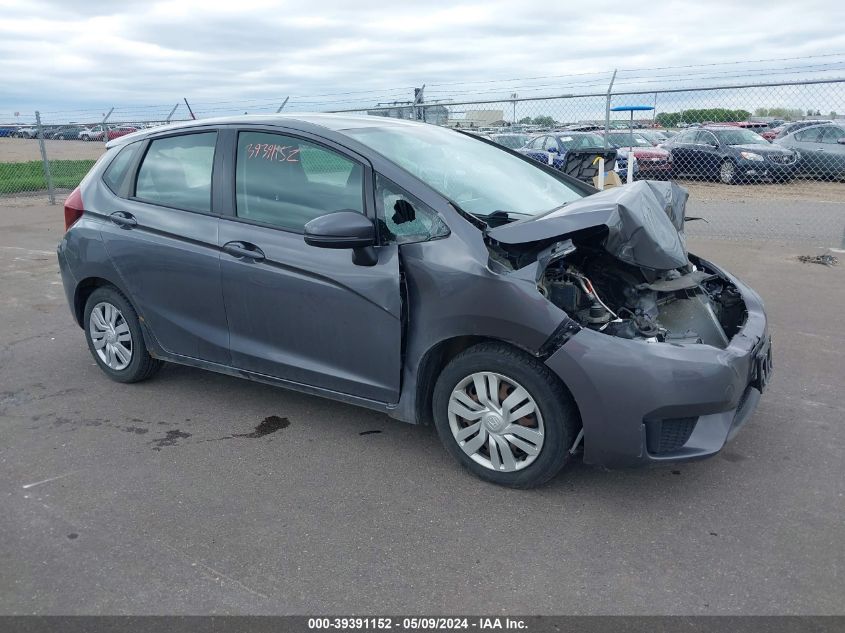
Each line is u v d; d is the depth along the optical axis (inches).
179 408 171.0
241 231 151.3
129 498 131.1
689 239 380.2
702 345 122.2
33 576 108.8
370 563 111.9
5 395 179.9
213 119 165.0
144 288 169.3
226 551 115.0
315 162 145.8
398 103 446.3
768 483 134.3
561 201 163.3
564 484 134.6
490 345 128.6
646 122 502.9
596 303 128.6
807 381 183.0
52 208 570.3
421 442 152.8
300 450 149.5
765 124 737.0
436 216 131.8
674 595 103.5
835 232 397.1
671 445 122.3
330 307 140.3
